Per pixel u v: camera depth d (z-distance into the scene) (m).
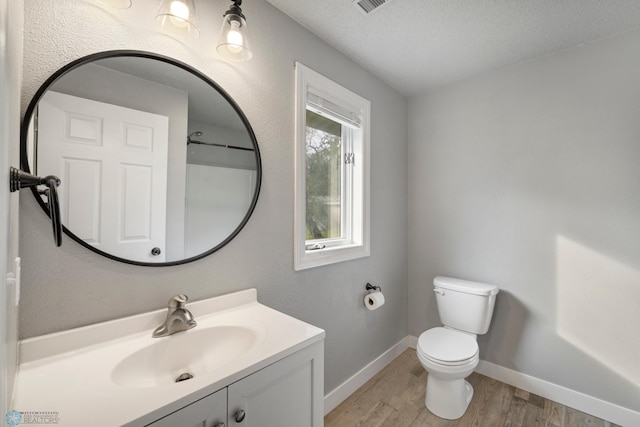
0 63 0.41
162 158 1.07
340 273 1.86
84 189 0.91
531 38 1.71
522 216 1.97
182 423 0.65
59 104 0.86
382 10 1.49
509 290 2.01
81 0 0.90
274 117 1.45
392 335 2.36
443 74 2.15
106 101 0.95
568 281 1.79
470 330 1.97
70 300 0.88
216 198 1.23
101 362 0.81
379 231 2.22
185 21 0.99
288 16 1.53
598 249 1.70
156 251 1.05
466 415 1.70
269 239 1.44
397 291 2.42
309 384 0.96
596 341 1.70
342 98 1.86
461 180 2.25
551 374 1.84
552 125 1.86
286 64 1.52
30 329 0.82
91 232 0.92
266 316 1.15
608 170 1.67
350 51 1.86
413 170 2.53
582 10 1.47
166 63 1.08
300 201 1.57
